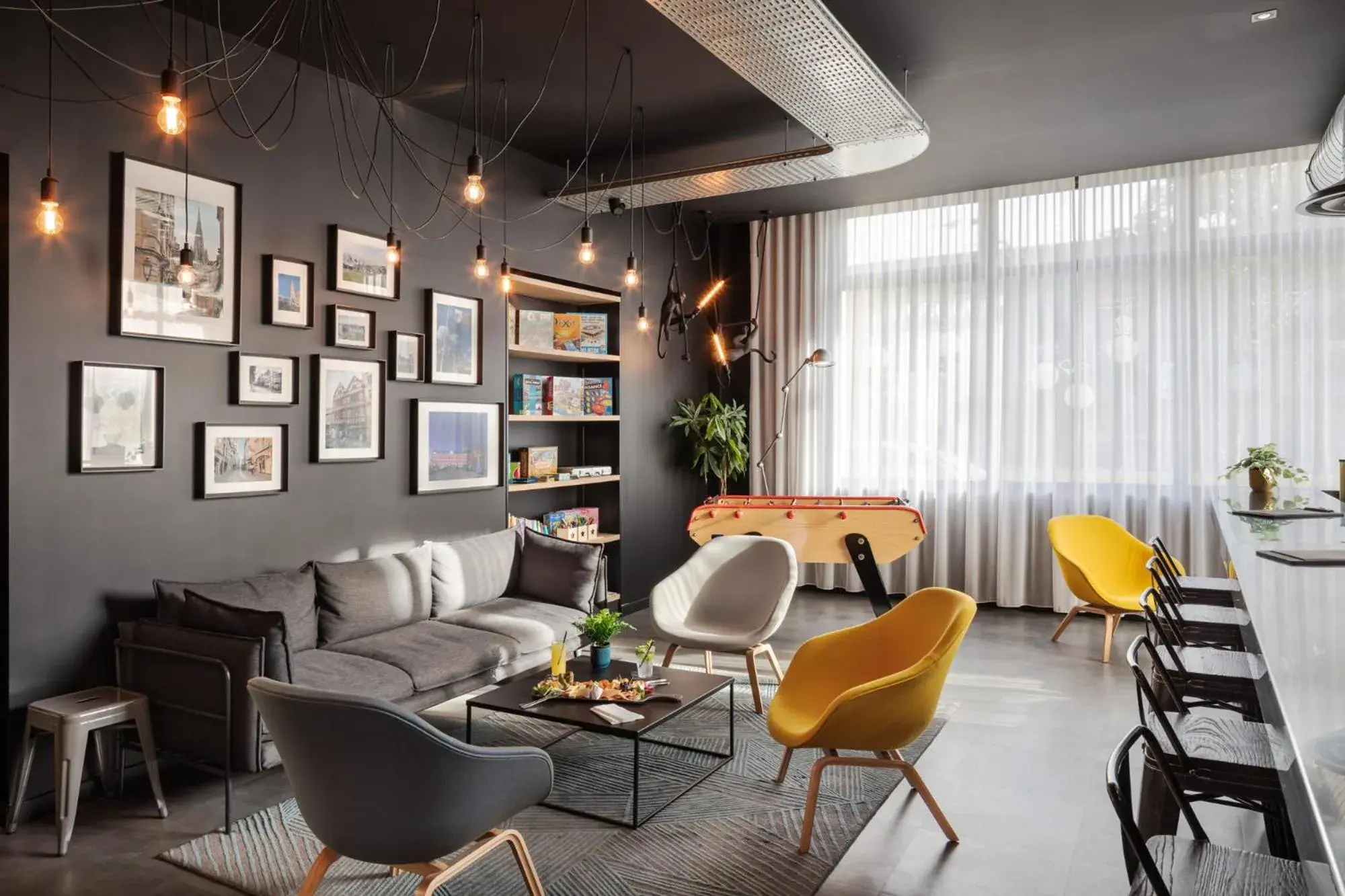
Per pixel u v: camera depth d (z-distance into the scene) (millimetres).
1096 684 4898
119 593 3578
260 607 3811
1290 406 5945
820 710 3379
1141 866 1738
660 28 3973
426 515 5078
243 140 4047
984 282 6902
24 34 3271
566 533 6227
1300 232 5887
